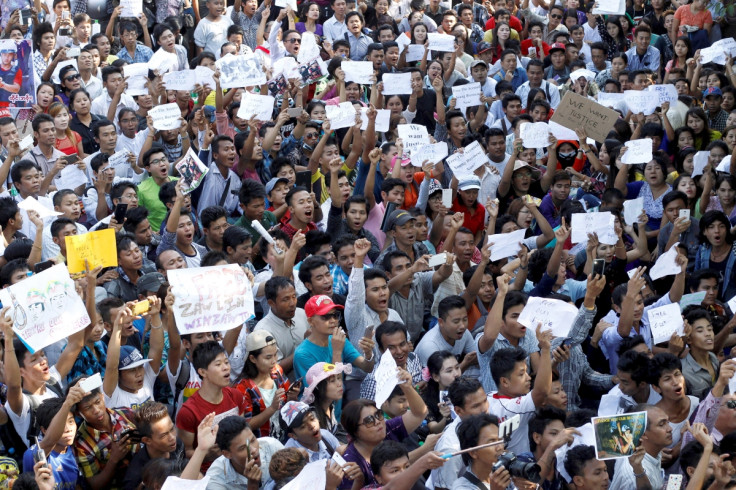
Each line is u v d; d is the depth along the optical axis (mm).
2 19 14859
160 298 8383
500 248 10117
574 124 13000
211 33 17422
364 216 10875
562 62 17859
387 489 6371
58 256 8211
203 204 11672
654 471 7371
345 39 17797
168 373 8055
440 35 16375
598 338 9367
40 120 11945
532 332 8953
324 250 10047
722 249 11328
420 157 11852
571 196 13164
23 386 7270
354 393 8336
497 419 6660
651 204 12930
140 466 6891
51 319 7273
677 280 10125
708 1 18297
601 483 6801
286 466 6457
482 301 10078
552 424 7211
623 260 10836
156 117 12031
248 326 9227
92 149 13234
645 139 12742
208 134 12039
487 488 6602
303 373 8242
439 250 11031
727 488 6984
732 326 9516
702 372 9117
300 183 11977
